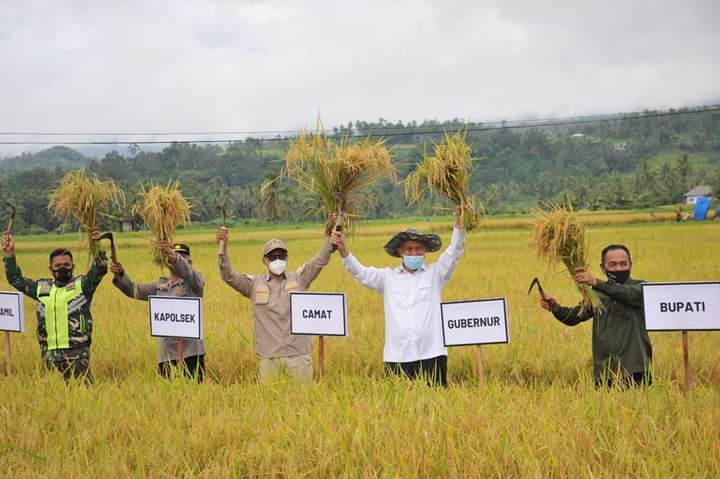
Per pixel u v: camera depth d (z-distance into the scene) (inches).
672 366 364.5
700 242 1296.8
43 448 241.4
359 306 601.3
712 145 7337.6
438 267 339.6
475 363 380.8
